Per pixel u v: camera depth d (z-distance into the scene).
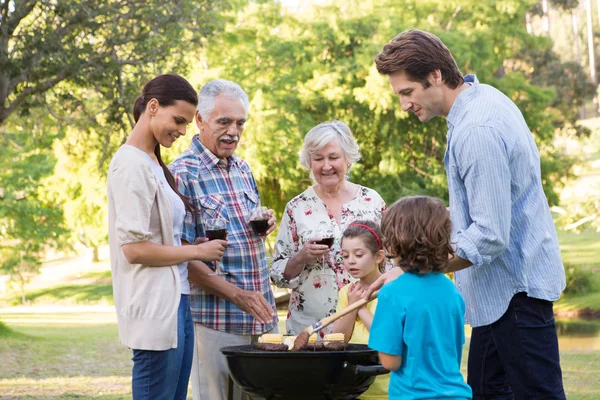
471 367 3.07
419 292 2.54
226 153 3.45
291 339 2.97
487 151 2.76
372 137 17.12
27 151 15.39
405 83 2.90
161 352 2.87
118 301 2.93
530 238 2.85
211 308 3.42
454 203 2.91
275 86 16.45
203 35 11.34
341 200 3.65
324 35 17.30
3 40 10.45
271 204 17.72
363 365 2.77
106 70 10.31
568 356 9.65
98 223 20.09
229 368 2.82
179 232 3.09
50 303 25.45
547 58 28.80
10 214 15.58
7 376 8.54
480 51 17.52
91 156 16.16
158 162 3.12
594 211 20.45
